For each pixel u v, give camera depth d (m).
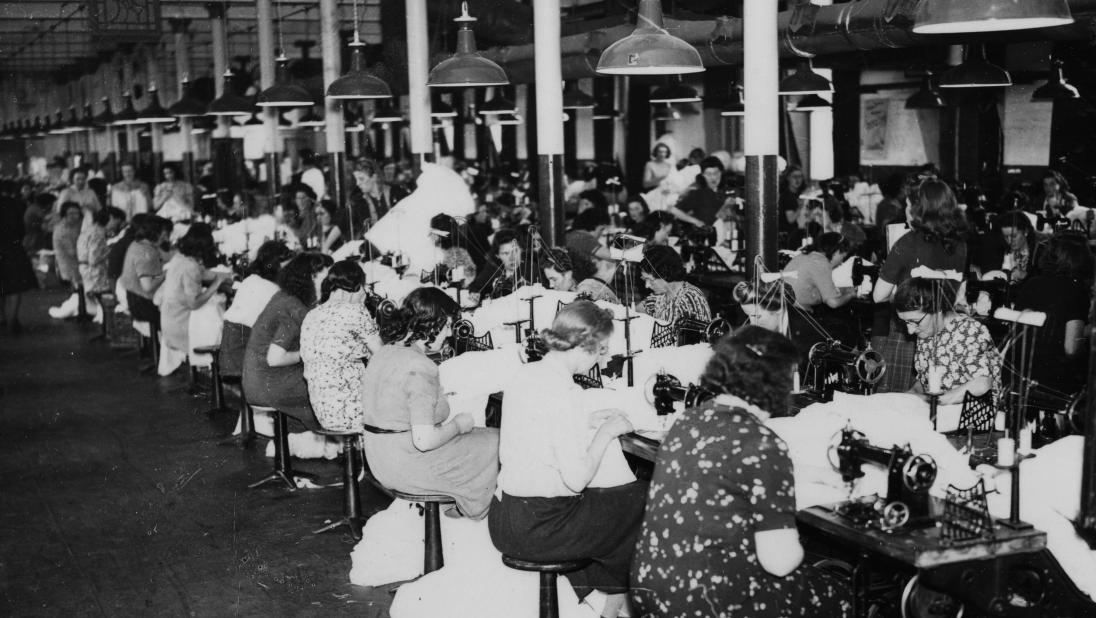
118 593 4.71
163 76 23.52
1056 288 4.75
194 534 5.47
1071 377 4.73
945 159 12.39
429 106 10.57
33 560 5.15
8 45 20.86
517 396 3.74
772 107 6.26
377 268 8.21
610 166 14.66
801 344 4.94
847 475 3.14
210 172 23.58
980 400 3.83
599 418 3.87
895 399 4.12
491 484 4.38
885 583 3.56
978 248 8.02
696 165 13.60
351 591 4.68
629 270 5.86
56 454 7.09
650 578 3.04
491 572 4.19
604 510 3.71
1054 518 3.30
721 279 8.70
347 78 7.93
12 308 12.58
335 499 6.00
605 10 12.73
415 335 4.39
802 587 2.99
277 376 5.95
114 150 24.28
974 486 3.08
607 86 17.53
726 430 2.97
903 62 10.88
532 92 19.88
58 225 13.37
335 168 12.61
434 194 8.38
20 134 28.89
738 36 7.67
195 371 8.88
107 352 10.95
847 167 13.78
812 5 6.95
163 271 9.83
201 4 17.81
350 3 16.97
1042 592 3.00
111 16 12.11
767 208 6.31
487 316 6.15
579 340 3.64
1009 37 5.95
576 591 3.86
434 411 4.27
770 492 2.89
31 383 9.42
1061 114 8.11
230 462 6.80
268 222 11.79
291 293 5.96
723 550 2.92
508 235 7.23
